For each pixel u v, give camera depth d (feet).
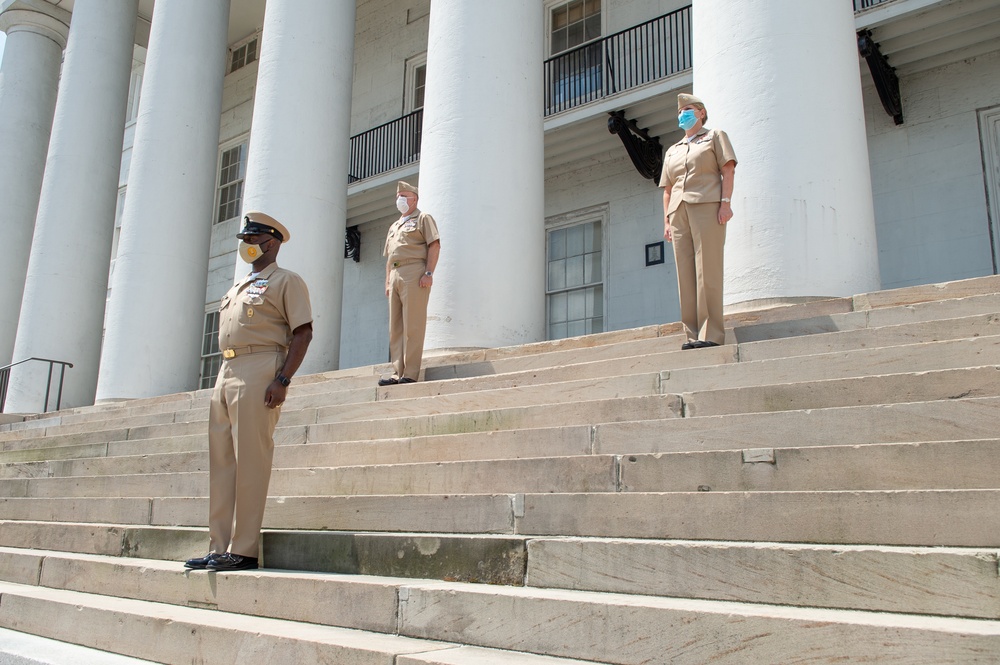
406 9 59.93
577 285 48.26
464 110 30.45
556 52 51.11
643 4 47.78
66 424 37.78
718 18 24.76
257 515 14.21
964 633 7.24
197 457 21.89
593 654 9.08
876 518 10.01
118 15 55.26
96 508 20.18
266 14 39.45
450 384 22.40
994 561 8.27
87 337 50.55
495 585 11.37
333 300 36.96
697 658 8.41
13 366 49.26
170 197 43.68
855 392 13.70
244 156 67.05
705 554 9.84
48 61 65.82
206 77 46.39
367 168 58.70
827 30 23.71
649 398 15.84
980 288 18.24
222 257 66.08
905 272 37.29
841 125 23.17
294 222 36.24
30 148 63.67
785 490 11.82
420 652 9.47
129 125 76.33
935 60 37.37
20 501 22.74
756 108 23.34
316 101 37.78
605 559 10.57
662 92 40.57
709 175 19.29
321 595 11.89
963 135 36.73
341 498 15.06
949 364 14.26
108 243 52.90
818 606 9.02
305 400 26.04
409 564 12.52
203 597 13.46
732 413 14.75
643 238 45.98
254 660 10.79
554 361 22.50
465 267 29.09
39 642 13.56
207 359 65.00
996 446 10.52
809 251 22.15
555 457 14.15
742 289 22.59
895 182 38.17
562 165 49.67
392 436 19.77
